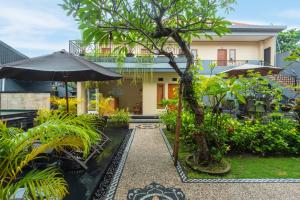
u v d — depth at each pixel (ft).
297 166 17.10
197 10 16.29
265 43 59.88
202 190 12.91
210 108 18.70
